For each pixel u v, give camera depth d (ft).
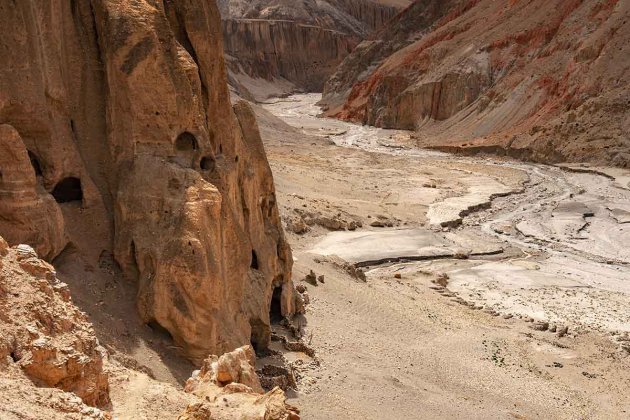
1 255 32.81
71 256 46.03
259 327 55.26
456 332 72.84
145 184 47.88
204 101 55.52
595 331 78.59
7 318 29.68
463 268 105.91
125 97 48.98
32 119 44.50
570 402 57.98
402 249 111.34
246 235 53.72
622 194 153.48
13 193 41.22
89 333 33.63
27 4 43.91
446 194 154.61
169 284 44.98
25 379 27.58
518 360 66.74
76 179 47.93
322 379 52.85
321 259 88.99
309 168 174.40
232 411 33.40
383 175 176.96
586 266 108.47
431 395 54.29
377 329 68.59
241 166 59.52
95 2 49.44
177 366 44.42
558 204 147.54
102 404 31.12
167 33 51.01
